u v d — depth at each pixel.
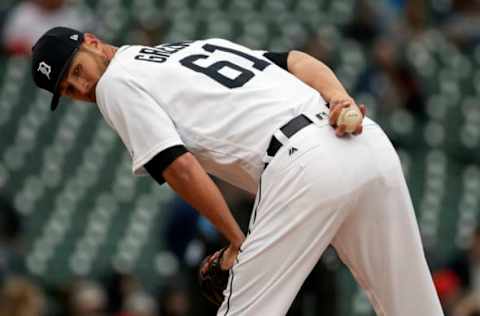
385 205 17.03
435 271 35.19
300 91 17.45
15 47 46.00
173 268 37.16
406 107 45.62
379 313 17.88
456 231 41.16
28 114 43.41
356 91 45.31
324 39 46.94
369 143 17.02
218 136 17.25
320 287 25.97
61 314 33.28
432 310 17.41
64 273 37.59
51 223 39.97
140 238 39.38
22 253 37.72
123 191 41.16
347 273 35.81
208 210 17.06
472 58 49.25
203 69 17.62
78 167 42.00
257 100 17.27
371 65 46.31
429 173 43.47
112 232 39.66
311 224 16.73
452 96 47.06
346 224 17.27
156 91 17.47
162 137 17.08
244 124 17.17
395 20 51.28
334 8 50.31
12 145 42.62
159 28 46.22
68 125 43.09
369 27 49.22
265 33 47.31
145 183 41.34
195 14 49.44
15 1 48.78
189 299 27.45
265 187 17.00
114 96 17.47
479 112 46.38
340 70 45.97
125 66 17.70
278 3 50.53
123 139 17.66
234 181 17.89
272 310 16.91
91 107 43.53
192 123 17.34
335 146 16.83
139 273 37.78
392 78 45.91
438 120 45.59
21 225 38.72
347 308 34.88
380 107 45.12
